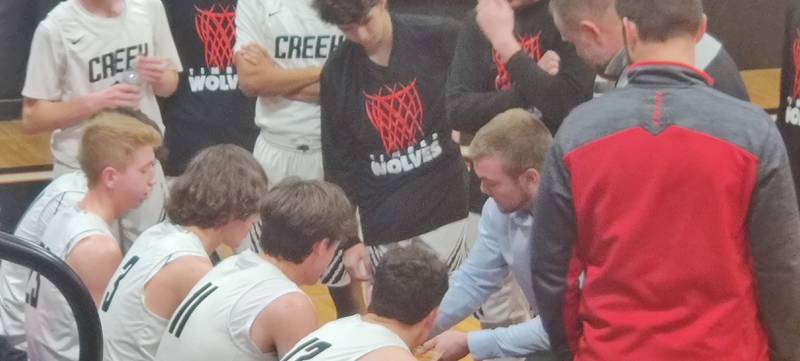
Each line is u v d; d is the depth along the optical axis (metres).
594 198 2.64
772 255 2.58
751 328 2.68
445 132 4.59
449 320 3.76
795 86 4.57
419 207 4.60
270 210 3.10
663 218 2.59
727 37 9.49
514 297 4.39
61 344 3.60
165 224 3.53
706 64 3.14
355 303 5.21
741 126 2.56
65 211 3.71
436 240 4.67
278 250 3.10
